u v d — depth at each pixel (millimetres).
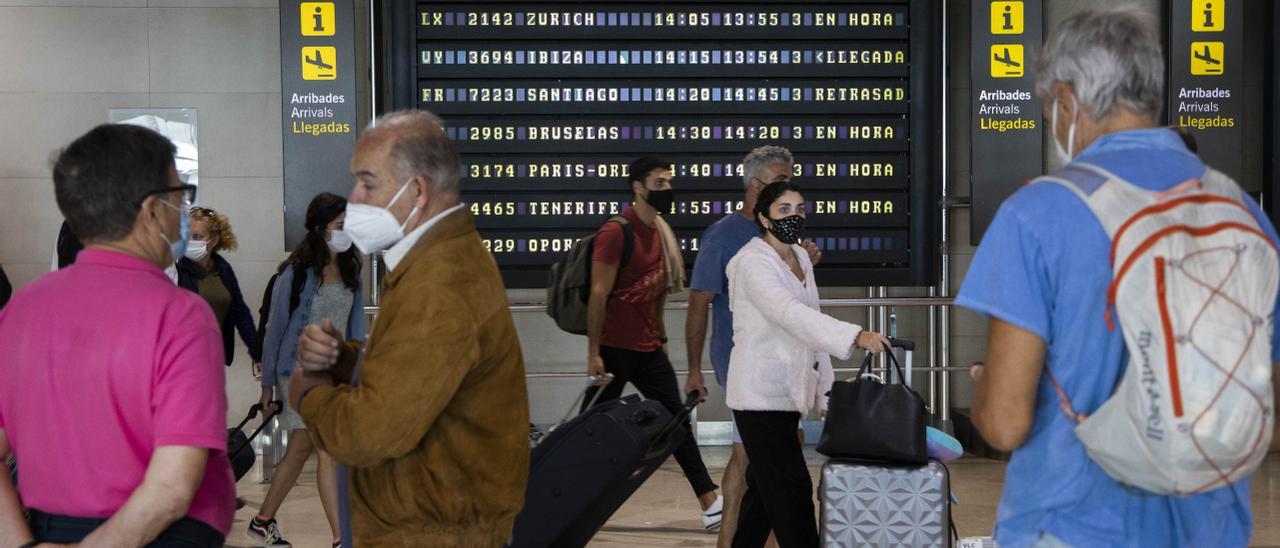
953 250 8469
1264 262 1929
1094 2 7992
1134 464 1917
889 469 4355
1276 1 7918
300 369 2564
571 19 7820
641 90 7875
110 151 2260
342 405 2398
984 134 7758
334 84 7738
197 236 6504
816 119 7918
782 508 4465
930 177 7945
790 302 4324
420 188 2500
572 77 7852
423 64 7809
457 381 2398
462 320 2410
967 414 8203
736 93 7891
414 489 2502
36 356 2240
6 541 2277
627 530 6043
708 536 5914
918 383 8578
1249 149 8422
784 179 5254
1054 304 2018
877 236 7973
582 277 5816
